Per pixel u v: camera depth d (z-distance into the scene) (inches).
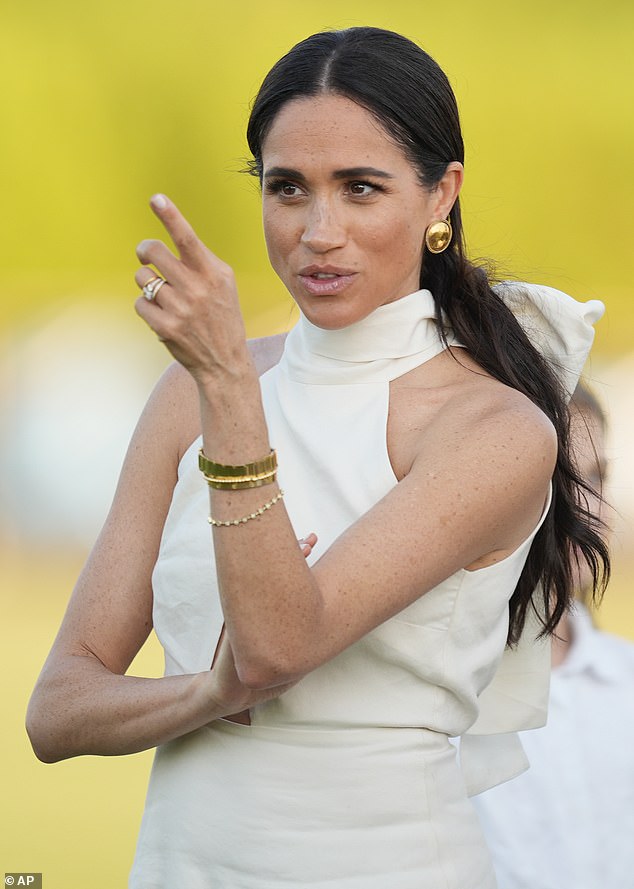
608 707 378.6
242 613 219.0
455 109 262.7
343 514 253.0
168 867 260.5
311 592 221.3
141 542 278.4
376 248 250.4
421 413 259.1
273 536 216.7
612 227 1514.5
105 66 1566.2
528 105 1501.0
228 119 1557.6
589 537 292.7
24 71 1566.2
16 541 1530.5
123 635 275.3
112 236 1627.7
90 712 257.3
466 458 243.8
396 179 249.9
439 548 237.8
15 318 1679.4
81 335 1699.1
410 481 242.7
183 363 212.1
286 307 1562.5
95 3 1562.5
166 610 264.8
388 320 264.7
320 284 251.6
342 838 252.2
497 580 256.5
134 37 1562.5
